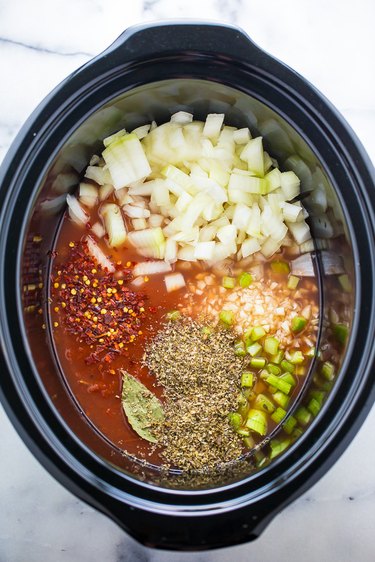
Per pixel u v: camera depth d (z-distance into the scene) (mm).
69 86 562
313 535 640
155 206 637
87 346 638
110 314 638
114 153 620
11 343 562
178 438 626
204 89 587
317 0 645
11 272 566
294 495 562
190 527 559
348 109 646
